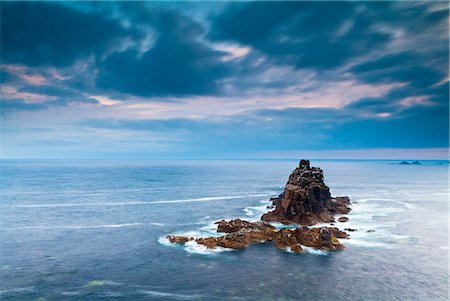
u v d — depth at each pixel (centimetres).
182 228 8769
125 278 5384
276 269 5712
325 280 5291
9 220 9800
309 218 8856
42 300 4628
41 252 6756
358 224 9050
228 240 7006
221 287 5034
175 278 5359
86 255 6544
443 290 4991
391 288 5034
